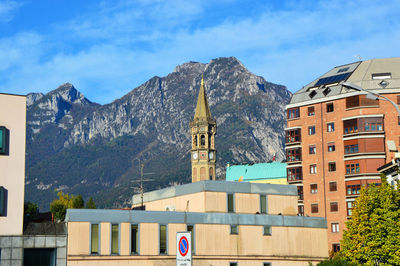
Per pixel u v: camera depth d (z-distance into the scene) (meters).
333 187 114.19
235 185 78.62
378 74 116.12
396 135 110.88
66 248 65.00
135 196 94.06
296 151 120.12
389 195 67.81
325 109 118.00
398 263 63.84
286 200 81.81
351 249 70.06
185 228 73.06
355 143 112.19
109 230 68.12
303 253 80.00
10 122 62.16
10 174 61.44
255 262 76.50
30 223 63.84
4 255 60.47
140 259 69.38
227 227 75.75
